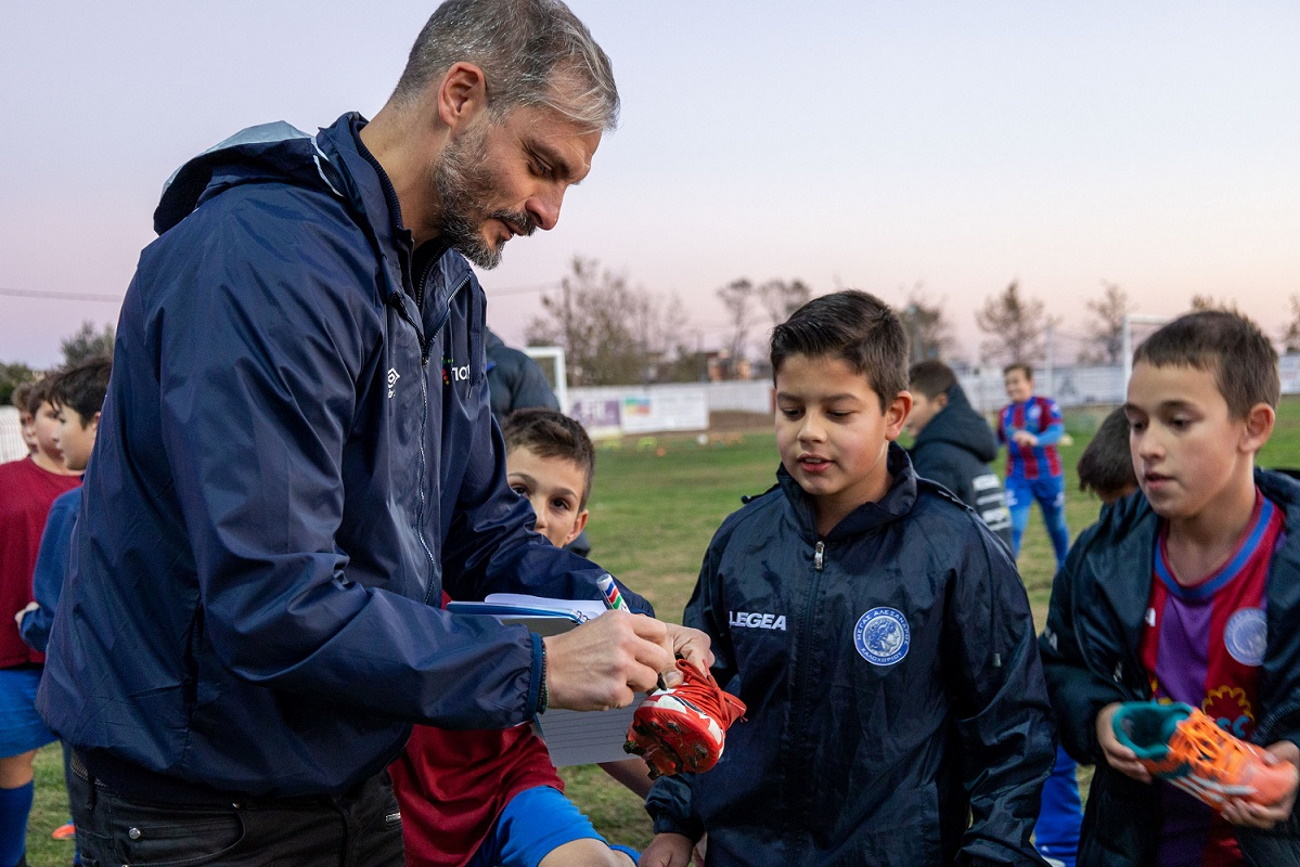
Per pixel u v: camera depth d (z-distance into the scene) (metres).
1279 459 14.34
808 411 1.92
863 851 1.89
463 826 2.21
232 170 1.60
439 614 1.52
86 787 1.68
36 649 2.83
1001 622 1.93
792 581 2.01
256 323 1.43
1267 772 1.60
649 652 1.57
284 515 1.42
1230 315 1.82
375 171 1.62
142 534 1.54
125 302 1.58
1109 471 3.04
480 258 1.74
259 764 1.57
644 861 2.11
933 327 43.22
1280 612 1.76
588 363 45.22
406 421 1.68
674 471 20.42
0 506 3.29
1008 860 1.79
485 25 1.61
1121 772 1.92
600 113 1.67
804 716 1.97
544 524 2.92
